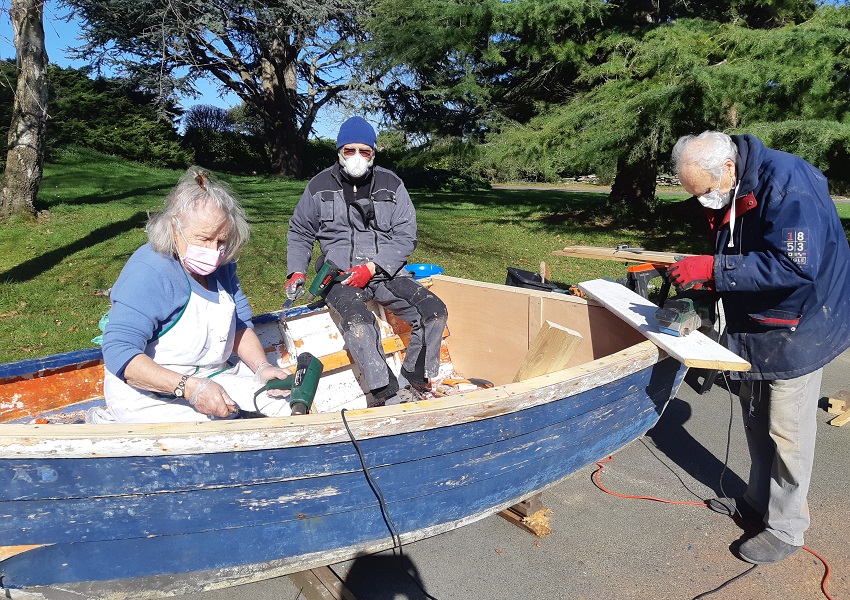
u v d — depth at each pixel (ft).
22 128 32.19
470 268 30.19
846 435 13.82
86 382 10.37
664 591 8.90
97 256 27.37
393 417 7.24
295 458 7.03
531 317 13.11
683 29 36.19
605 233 40.91
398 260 12.00
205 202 7.70
